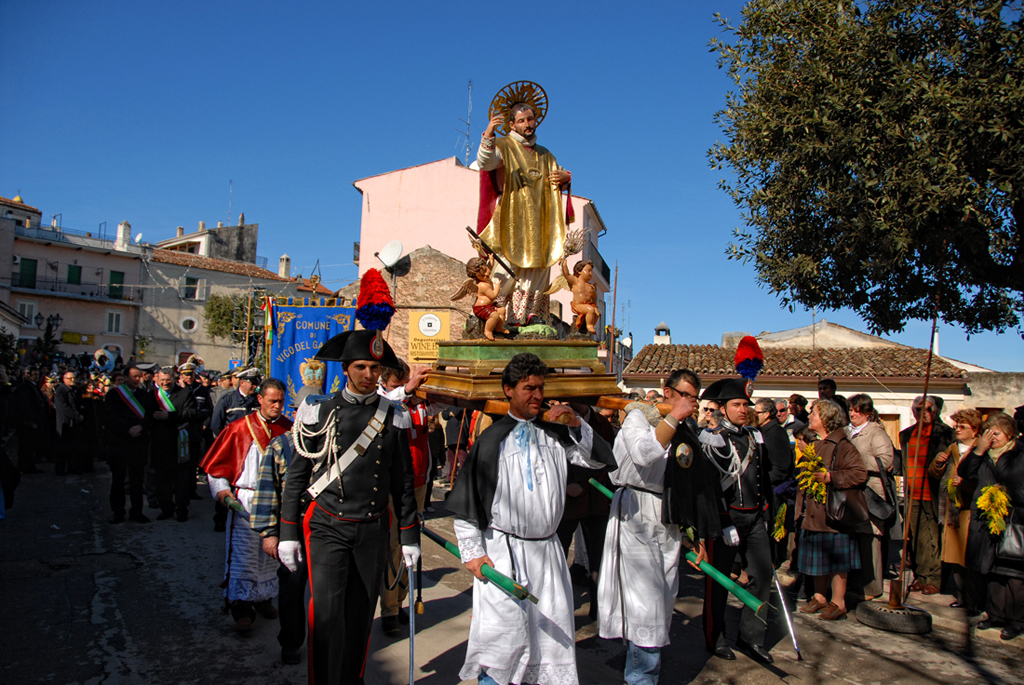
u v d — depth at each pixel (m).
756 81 9.30
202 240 51.50
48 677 4.11
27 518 8.43
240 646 4.70
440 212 22.92
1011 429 5.71
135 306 43.25
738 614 5.96
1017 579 5.41
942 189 7.36
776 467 6.48
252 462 4.88
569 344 5.03
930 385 14.69
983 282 8.80
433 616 5.39
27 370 14.02
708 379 15.89
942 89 7.44
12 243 39.62
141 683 4.09
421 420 5.66
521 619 3.48
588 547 5.61
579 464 3.94
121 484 8.34
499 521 3.59
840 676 4.64
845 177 8.39
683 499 4.14
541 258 5.50
